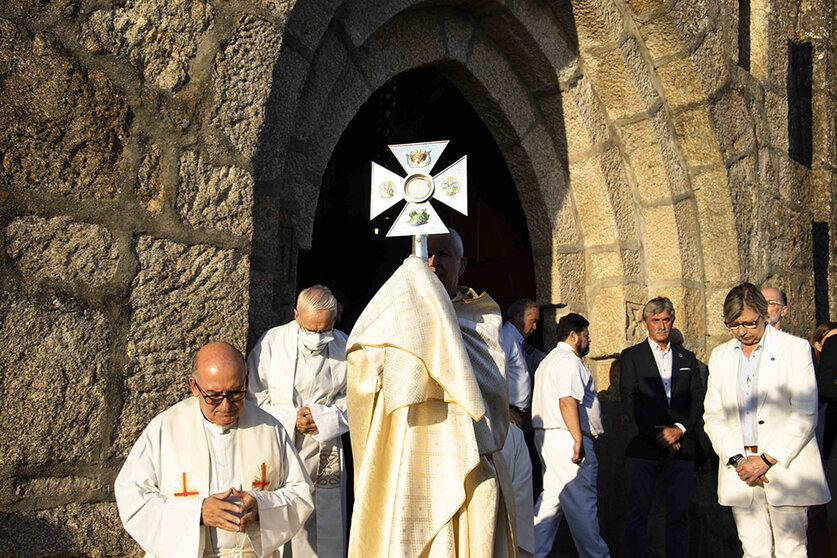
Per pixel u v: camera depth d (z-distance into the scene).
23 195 2.65
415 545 2.33
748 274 6.25
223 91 3.12
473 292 2.82
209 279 3.03
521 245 5.99
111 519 2.76
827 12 7.52
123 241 2.85
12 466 2.58
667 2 5.55
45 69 2.71
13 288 2.61
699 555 5.73
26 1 2.69
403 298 2.44
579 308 5.80
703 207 6.21
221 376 2.50
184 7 3.04
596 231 5.87
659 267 6.04
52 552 2.63
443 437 2.41
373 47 4.64
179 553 2.38
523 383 4.14
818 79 7.49
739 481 4.00
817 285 7.40
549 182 5.75
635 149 6.00
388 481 2.44
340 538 3.55
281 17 3.31
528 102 5.73
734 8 6.33
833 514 4.65
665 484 4.99
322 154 4.27
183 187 3.00
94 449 2.74
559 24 5.64
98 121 2.82
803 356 3.94
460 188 2.62
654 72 5.96
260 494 2.54
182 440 2.61
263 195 3.68
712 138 6.02
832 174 7.42
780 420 3.93
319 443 3.56
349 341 2.50
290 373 3.48
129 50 2.91
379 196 2.66
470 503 2.44
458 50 5.21
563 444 4.79
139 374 2.85
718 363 4.22
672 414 4.95
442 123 6.44
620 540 5.55
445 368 2.32
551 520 4.81
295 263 4.04
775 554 3.90
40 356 2.65
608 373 5.75
